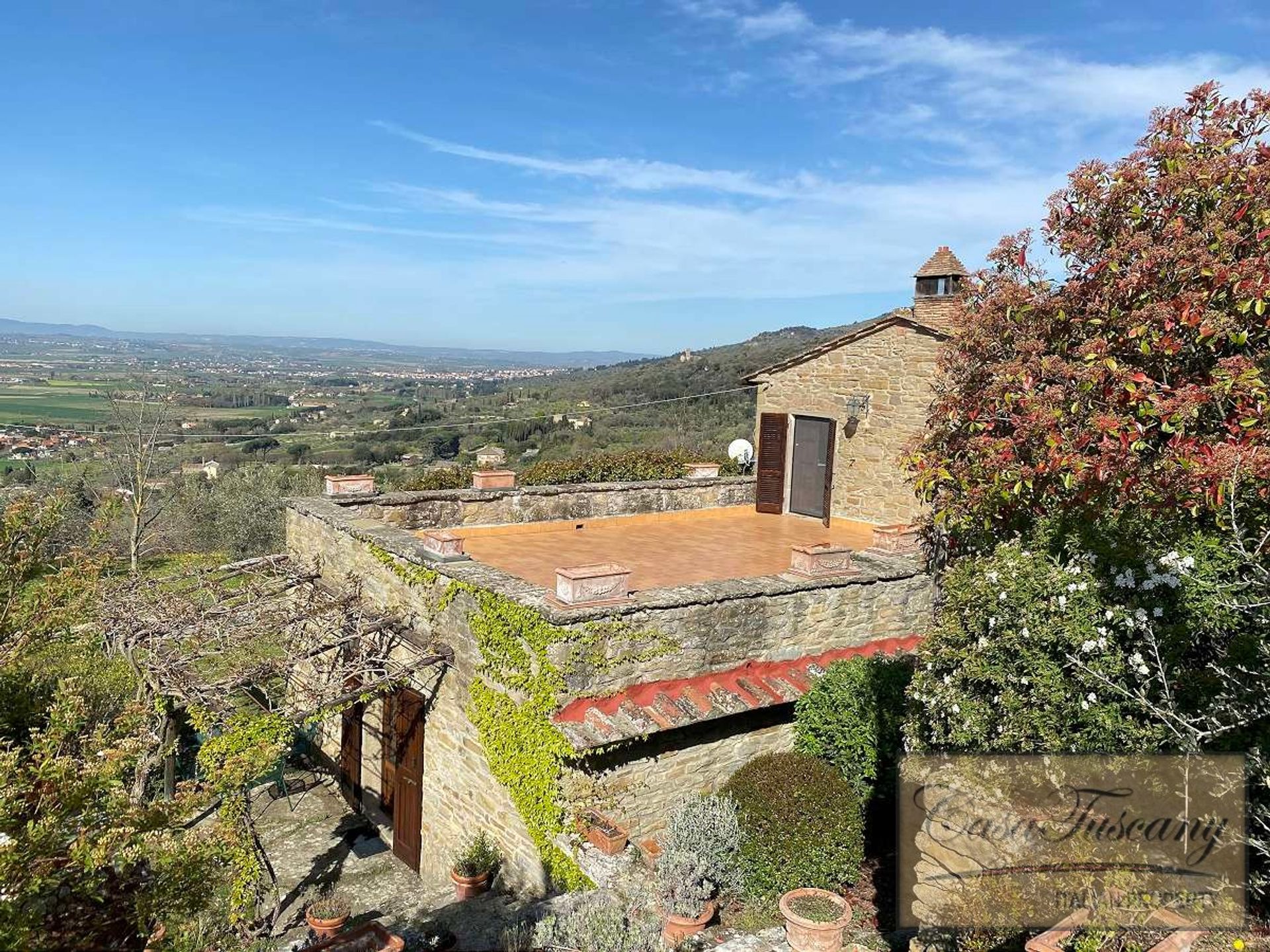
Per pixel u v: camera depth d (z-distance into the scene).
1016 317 10.46
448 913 8.66
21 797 4.80
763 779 8.04
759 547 13.61
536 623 8.41
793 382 16.39
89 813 4.85
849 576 10.26
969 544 10.43
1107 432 8.62
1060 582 5.88
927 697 6.66
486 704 9.22
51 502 9.00
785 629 9.83
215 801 9.14
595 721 8.30
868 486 15.04
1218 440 8.06
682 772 9.08
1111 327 9.49
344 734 13.44
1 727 7.59
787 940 6.73
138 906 5.08
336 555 12.59
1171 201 9.34
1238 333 8.16
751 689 9.32
